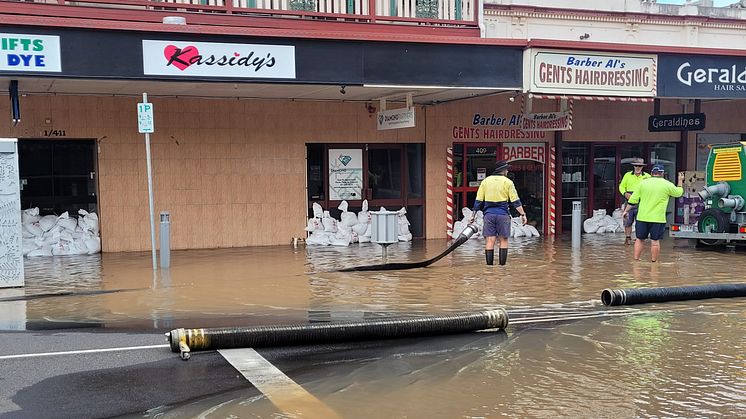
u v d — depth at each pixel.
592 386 6.04
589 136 18.38
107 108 14.16
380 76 12.84
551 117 15.27
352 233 15.84
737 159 14.27
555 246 15.40
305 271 11.73
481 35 15.16
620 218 18.62
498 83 13.57
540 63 13.66
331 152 16.14
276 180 15.49
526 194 17.95
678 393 5.87
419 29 14.76
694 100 18.58
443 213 16.95
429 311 8.63
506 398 5.74
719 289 9.68
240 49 11.95
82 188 14.48
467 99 16.02
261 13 13.67
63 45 11.00
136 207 14.45
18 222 10.15
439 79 13.20
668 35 20.11
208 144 14.92
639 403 5.64
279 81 12.23
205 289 10.02
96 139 14.16
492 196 12.38
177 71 11.61
